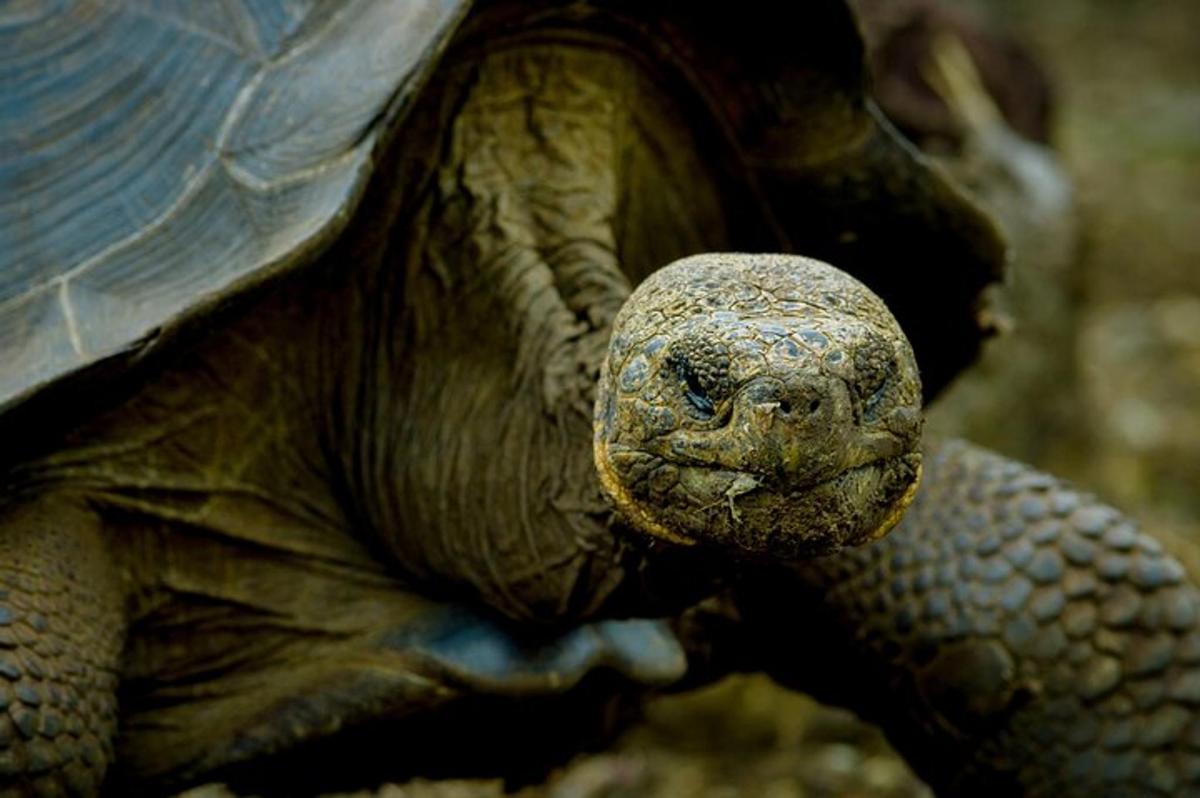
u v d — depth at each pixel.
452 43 5.33
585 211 5.50
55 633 4.95
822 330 4.16
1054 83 12.80
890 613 5.87
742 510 4.21
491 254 5.39
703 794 8.74
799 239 6.14
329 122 5.09
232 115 5.22
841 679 6.15
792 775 8.87
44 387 4.80
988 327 6.52
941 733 5.91
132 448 5.33
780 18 5.57
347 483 5.61
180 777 5.55
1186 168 21.39
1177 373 15.09
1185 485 12.78
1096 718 5.72
